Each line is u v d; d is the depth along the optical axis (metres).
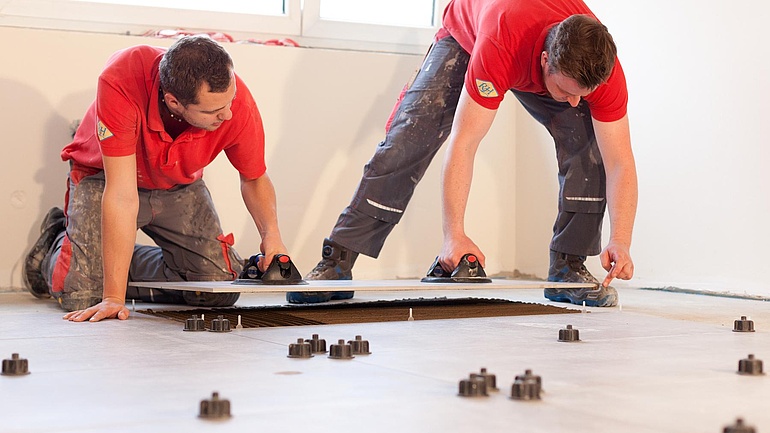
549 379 1.46
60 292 2.75
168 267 3.03
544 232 4.59
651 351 1.83
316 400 1.26
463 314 2.66
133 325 2.28
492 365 1.61
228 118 2.30
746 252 3.54
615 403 1.27
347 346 1.69
